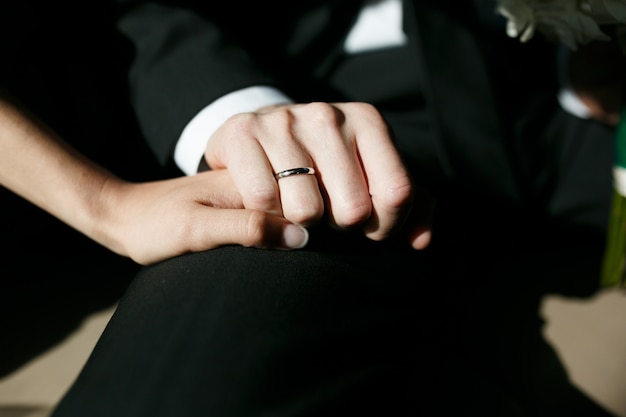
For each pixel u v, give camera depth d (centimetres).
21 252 76
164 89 62
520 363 75
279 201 52
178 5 67
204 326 47
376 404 50
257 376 46
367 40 75
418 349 59
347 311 52
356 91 75
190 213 53
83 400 45
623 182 68
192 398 45
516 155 77
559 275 85
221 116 60
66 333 74
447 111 71
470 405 67
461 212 71
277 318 49
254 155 53
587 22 56
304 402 46
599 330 79
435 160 73
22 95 64
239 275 51
